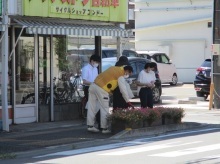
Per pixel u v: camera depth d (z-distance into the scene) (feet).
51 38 87.71
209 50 192.85
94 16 89.04
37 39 85.51
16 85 82.89
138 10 203.10
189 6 194.59
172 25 197.26
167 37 199.52
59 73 89.66
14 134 75.20
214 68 114.11
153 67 84.99
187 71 195.83
